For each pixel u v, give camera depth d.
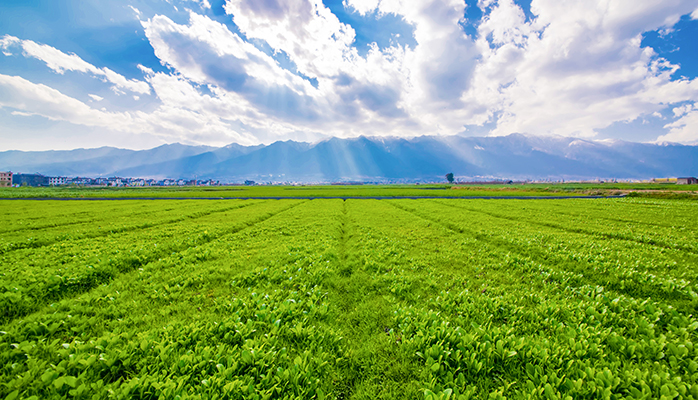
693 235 15.01
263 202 47.78
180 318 5.70
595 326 5.08
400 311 5.95
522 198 55.62
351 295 7.35
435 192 84.94
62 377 3.39
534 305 6.40
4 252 11.24
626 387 3.56
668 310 5.83
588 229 16.73
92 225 19.20
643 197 54.72
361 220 22.56
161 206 38.06
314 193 84.69
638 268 9.05
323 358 4.37
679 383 3.53
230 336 4.78
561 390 3.61
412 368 4.21
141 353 4.28
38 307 6.18
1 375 3.74
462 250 12.24
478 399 3.55
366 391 3.89
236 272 8.86
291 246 12.26
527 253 11.49
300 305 6.14
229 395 3.39
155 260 10.41
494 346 4.46
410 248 12.60
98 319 5.59
